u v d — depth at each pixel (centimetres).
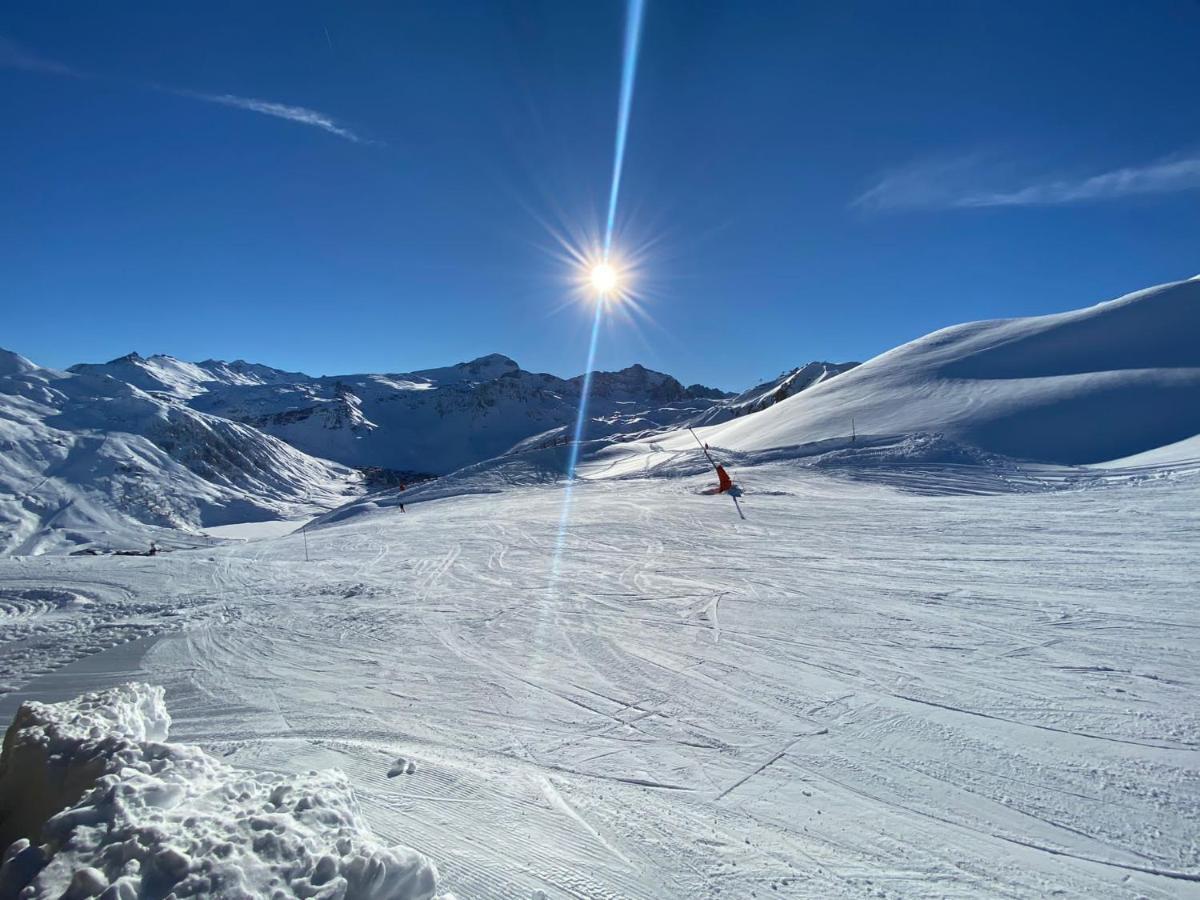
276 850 263
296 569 1605
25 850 276
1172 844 359
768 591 980
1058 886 335
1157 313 3803
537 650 786
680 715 572
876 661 662
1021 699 546
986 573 968
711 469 2978
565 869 358
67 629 1081
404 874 259
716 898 332
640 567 1252
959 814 401
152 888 243
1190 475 1684
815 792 435
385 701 655
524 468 4353
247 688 726
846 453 2666
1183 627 676
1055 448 2430
